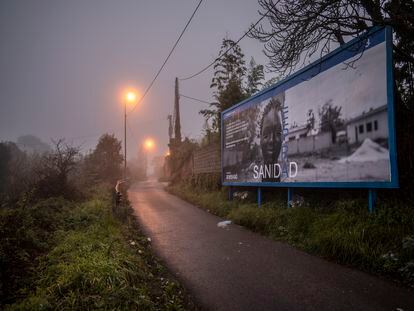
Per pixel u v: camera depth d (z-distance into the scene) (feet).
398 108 21.24
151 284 14.62
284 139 29.19
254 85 56.70
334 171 22.54
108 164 94.22
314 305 12.14
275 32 19.92
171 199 57.06
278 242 21.97
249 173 35.94
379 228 17.02
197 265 17.89
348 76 21.70
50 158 44.93
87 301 11.07
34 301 10.48
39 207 27.09
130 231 27.09
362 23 19.08
